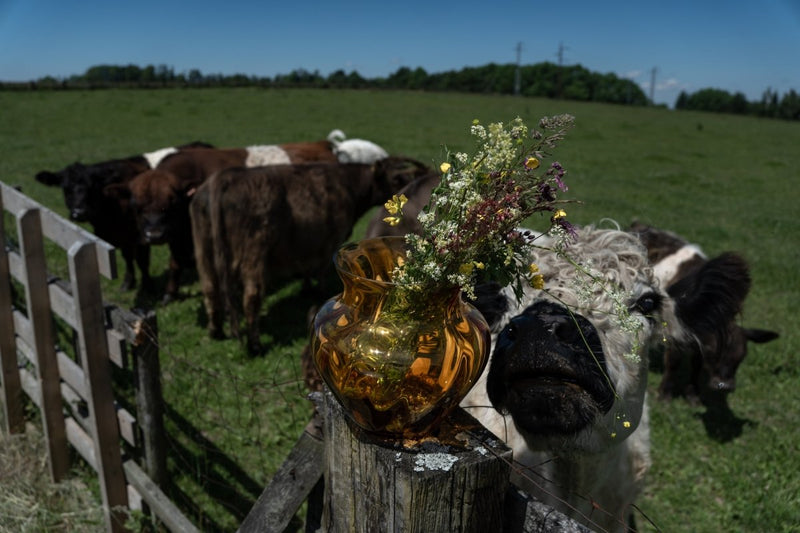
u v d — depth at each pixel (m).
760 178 19.67
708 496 4.37
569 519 1.39
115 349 3.22
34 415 4.63
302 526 3.72
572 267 2.18
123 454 3.52
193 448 4.51
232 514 3.94
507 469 1.43
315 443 2.03
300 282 8.09
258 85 52.75
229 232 5.89
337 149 11.79
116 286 8.12
